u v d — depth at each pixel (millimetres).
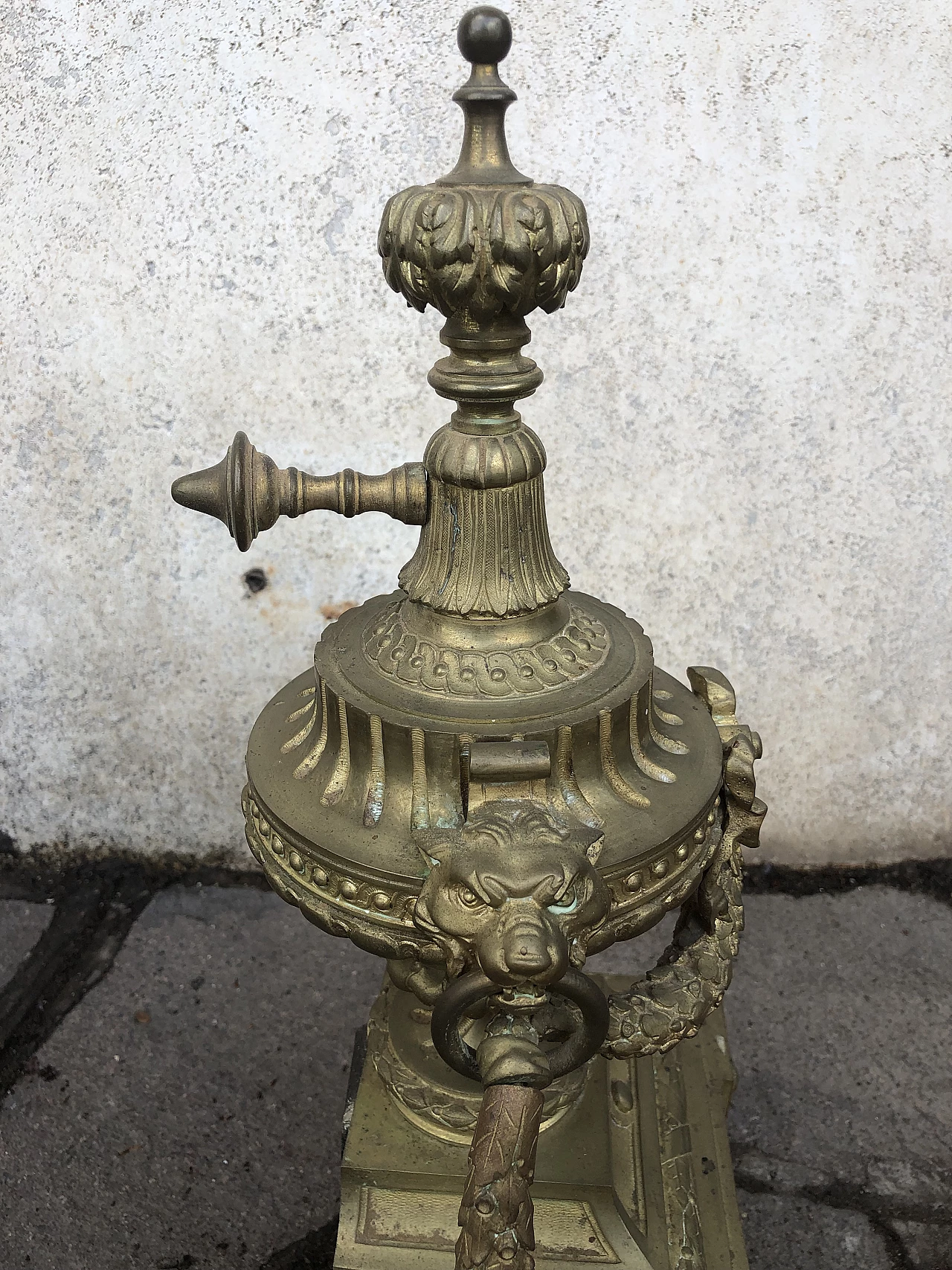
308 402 1347
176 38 1188
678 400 1333
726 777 804
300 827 708
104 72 1202
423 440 1363
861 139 1209
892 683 1482
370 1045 985
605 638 777
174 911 1565
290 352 1320
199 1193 1145
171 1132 1216
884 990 1418
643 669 748
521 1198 597
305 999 1412
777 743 1529
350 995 1420
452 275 610
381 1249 837
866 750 1532
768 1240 1102
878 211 1239
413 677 718
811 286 1274
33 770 1565
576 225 621
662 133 1215
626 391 1330
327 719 741
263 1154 1190
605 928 689
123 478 1381
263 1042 1342
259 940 1515
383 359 1320
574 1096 896
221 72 1200
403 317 1298
